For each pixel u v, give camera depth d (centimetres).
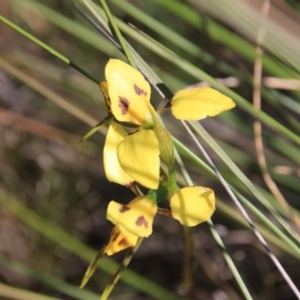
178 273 76
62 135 72
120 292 75
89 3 42
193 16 48
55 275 77
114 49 55
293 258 66
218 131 64
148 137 38
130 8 49
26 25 80
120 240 39
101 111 70
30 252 77
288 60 45
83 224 80
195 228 72
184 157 62
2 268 77
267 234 50
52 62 78
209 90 39
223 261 72
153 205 39
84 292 59
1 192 71
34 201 79
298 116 58
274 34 41
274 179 58
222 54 60
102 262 61
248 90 61
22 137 82
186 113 38
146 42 46
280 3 41
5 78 84
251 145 62
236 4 42
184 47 50
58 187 81
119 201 81
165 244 77
